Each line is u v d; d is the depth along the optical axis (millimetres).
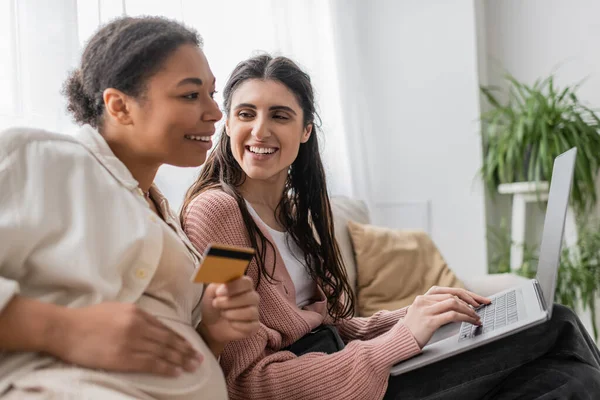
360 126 2885
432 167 3082
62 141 863
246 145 1334
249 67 1361
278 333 1216
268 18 2541
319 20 2785
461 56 3061
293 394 1092
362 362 1090
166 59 902
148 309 875
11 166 792
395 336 1128
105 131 946
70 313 752
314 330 1308
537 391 1112
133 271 855
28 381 735
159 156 946
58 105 1732
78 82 957
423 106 3092
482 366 1133
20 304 739
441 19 3076
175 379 826
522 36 3266
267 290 1225
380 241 2166
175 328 891
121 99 909
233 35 2408
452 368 1136
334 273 1479
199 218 1187
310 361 1113
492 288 1956
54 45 1729
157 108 906
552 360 1166
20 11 1668
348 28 2871
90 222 812
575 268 2768
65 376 739
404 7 3104
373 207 2883
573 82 3166
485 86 3271
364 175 2863
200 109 939
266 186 1403
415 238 2236
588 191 2875
